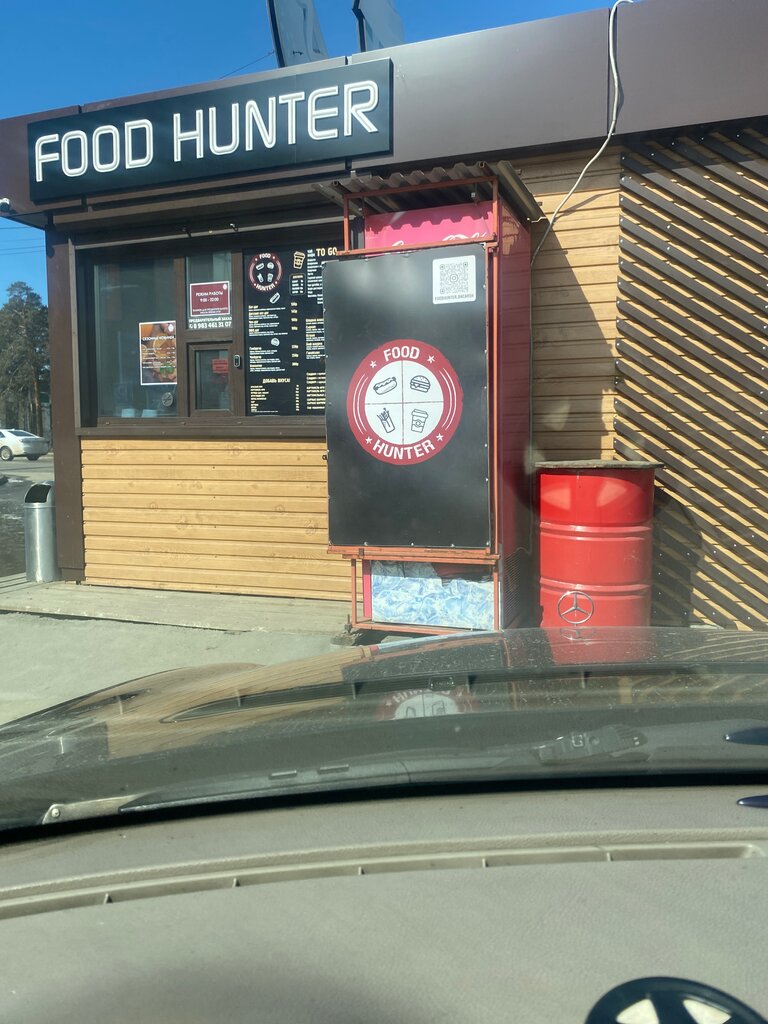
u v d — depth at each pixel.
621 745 1.85
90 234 7.32
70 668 5.51
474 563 5.19
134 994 1.18
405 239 5.41
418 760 1.86
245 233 6.88
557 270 5.94
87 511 7.64
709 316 5.61
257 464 7.02
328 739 1.99
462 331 5.05
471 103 5.83
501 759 1.82
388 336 5.20
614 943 1.20
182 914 1.37
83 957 1.28
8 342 70.81
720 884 1.35
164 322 7.39
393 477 5.27
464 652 2.66
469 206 5.24
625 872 1.40
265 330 6.99
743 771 1.75
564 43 5.59
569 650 2.59
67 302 7.45
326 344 5.35
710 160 5.55
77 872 1.56
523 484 5.79
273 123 6.32
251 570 7.12
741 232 5.52
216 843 1.63
